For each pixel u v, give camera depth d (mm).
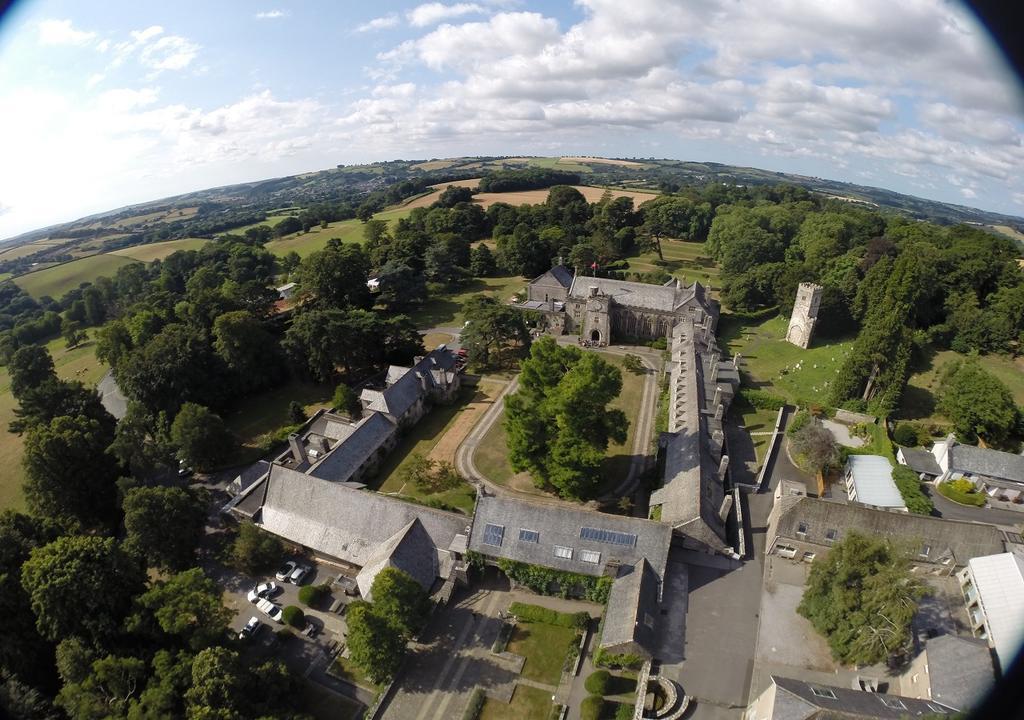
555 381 77688
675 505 67500
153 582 62750
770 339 132750
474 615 58875
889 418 91375
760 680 50750
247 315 111188
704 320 130500
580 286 143875
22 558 54906
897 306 88000
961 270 116375
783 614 57438
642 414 100625
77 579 50344
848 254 138250
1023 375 100000
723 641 54438
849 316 122062
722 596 59375
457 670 53125
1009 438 83562
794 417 95438
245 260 184250
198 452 84375
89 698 44094
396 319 122375
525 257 185750
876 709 41938
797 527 62875
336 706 51188
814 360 116312
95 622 50469
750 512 73000
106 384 122188
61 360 145000
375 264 182875
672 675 51188
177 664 47500
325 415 95188
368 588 59094
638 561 58594
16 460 97062
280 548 67000
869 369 93062
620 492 79062
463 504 77312
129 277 186000
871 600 49438
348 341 112000
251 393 115188
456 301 169250
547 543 60656
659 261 199125
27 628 51000
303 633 58594
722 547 63531
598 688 50062
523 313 135625
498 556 61062
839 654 51688
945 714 40812
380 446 87875
